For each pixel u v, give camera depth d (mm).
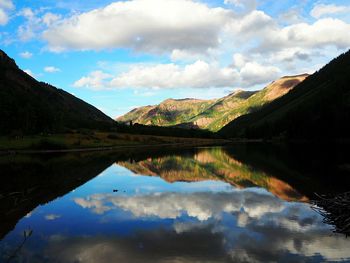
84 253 15352
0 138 116562
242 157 77625
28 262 14297
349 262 14234
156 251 15602
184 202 27234
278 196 29688
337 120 127250
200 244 16500
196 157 80938
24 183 38312
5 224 20562
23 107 143000
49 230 19125
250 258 14695
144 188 35188
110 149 124062
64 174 47250
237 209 24516
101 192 32406
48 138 121500
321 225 19922
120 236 17844
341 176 40875
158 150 116812
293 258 14664
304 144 129875
